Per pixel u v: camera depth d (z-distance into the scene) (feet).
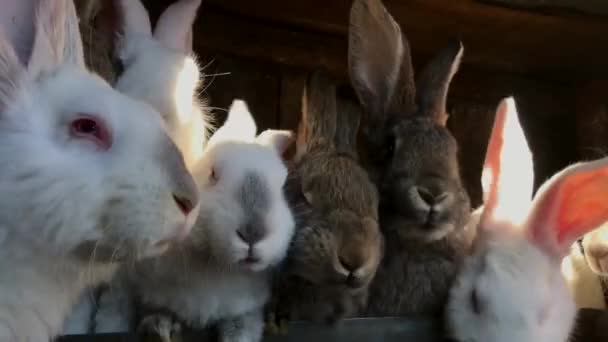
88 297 1.60
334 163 1.69
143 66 1.75
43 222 1.18
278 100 2.79
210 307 1.54
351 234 1.56
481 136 3.03
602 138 3.05
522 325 1.70
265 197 1.51
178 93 1.72
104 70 1.78
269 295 1.59
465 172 2.97
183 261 1.51
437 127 1.98
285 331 1.58
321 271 1.53
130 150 1.24
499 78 3.12
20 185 1.18
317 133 1.81
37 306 1.27
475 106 3.06
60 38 1.35
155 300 1.55
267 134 1.84
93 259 1.25
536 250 1.82
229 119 1.82
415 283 1.84
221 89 2.72
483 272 1.77
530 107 3.15
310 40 2.85
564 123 3.18
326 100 1.83
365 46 2.16
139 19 1.98
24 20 1.34
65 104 1.25
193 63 1.82
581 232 1.85
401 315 1.82
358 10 2.15
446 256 1.86
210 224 1.47
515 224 1.88
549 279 1.79
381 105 2.14
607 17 2.71
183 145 1.70
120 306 1.59
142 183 1.22
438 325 1.76
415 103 2.16
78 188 1.18
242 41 2.77
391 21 2.15
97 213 1.20
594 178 1.83
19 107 1.23
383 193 1.83
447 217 1.77
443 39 2.89
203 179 1.55
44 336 1.30
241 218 1.47
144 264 1.52
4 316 1.24
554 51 2.97
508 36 2.85
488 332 1.71
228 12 2.73
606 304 2.29
